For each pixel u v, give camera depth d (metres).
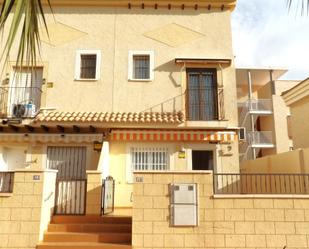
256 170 20.77
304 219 9.95
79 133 15.63
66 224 10.92
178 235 9.86
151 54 17.55
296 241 9.82
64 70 17.27
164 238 9.84
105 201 12.15
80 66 17.52
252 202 10.07
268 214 9.99
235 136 16.11
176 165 15.97
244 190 15.75
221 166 15.99
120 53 17.56
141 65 17.70
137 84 17.17
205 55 17.56
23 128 15.73
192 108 17.03
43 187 10.35
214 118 16.89
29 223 10.03
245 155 32.34
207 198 10.10
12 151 16.64
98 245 9.83
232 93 16.97
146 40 17.75
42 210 10.30
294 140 20.11
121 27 17.91
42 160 15.96
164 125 15.53
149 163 16.14
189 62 17.08
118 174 15.86
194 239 9.84
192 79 17.44
